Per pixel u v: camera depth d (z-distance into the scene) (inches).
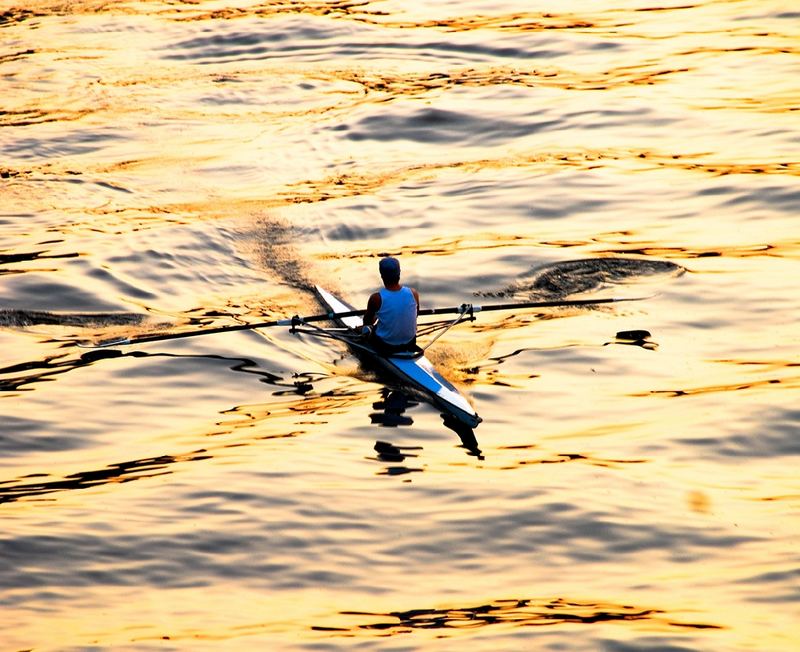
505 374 1581.0
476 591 1077.8
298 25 3786.9
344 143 2709.2
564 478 1278.3
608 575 1095.0
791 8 3585.1
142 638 1005.2
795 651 957.8
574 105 2847.0
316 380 1605.6
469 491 1259.8
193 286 1943.9
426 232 2161.7
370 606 1057.5
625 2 3897.6
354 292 1903.3
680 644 973.8
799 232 2028.8
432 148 2647.6
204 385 1582.2
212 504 1241.4
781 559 1098.1
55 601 1065.5
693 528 1163.3
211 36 3720.5
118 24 3909.9
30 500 1252.5
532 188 2343.8
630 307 1786.4
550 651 972.6
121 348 1701.5
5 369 1617.9
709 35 3398.1
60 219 2250.2
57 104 3078.2
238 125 2891.2
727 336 1657.2
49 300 1862.7
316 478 1298.0
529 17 3769.7
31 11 4124.0
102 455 1374.3
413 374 1560.0
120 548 1154.7
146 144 2751.0
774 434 1353.3
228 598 1074.1
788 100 2758.4
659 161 2442.2
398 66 3324.3
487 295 1875.0
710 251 1975.9
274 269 2018.9
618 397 1488.7
